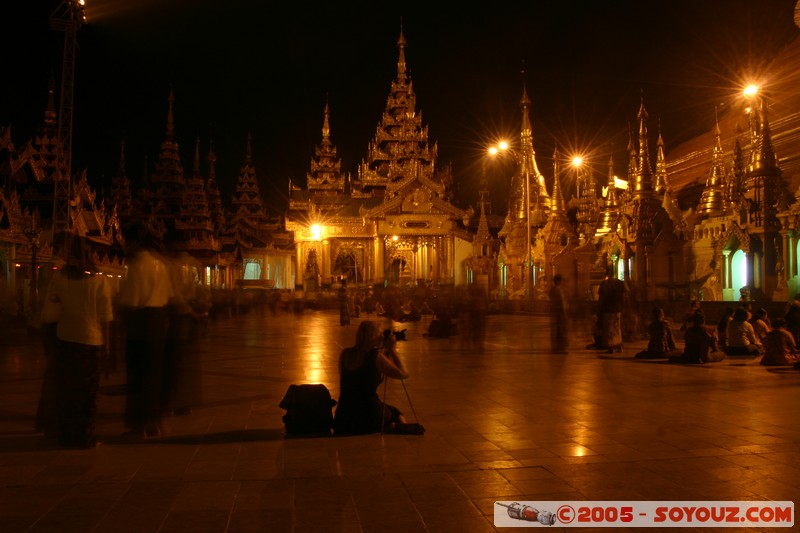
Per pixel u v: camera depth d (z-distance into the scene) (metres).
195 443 8.72
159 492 6.64
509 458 7.82
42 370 16.45
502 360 18.34
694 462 7.56
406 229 88.19
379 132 99.88
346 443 8.64
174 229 86.12
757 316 19.77
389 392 12.73
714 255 37.12
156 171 97.69
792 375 14.76
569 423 9.78
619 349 20.41
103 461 7.84
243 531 5.57
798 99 60.41
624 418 10.11
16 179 52.41
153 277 9.39
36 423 9.37
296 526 5.69
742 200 35.16
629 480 6.91
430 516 5.91
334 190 98.81
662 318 18.61
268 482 6.95
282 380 14.69
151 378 9.27
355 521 5.80
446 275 88.38
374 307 53.19
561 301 20.48
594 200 65.75
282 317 52.31
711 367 16.28
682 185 76.81
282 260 98.62
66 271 8.61
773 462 7.55
